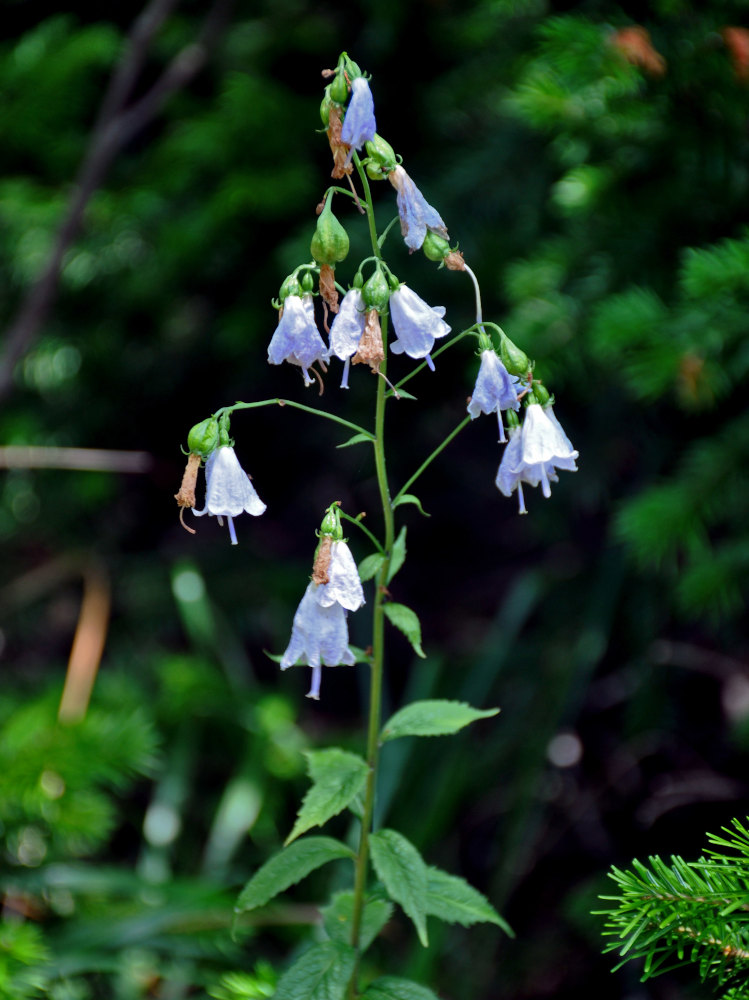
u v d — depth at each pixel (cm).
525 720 100
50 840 90
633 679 99
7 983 81
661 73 82
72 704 97
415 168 104
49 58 108
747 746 89
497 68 97
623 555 99
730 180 85
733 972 66
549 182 94
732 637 96
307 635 71
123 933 86
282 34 110
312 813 71
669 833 97
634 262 87
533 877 98
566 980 93
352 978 73
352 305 69
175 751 101
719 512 86
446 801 94
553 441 71
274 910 89
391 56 106
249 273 111
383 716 110
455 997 91
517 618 102
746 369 84
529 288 89
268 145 106
